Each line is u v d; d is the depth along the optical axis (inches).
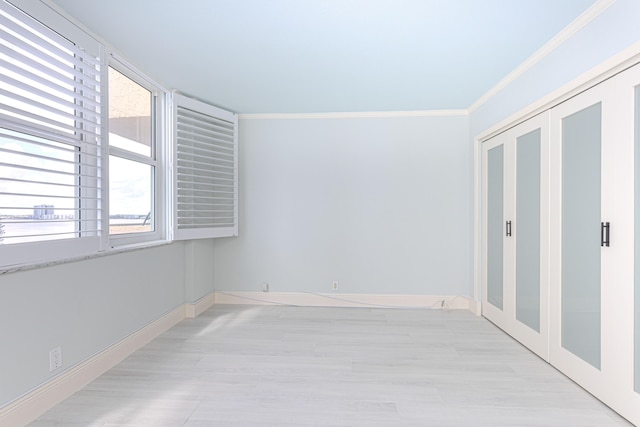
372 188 161.5
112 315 97.3
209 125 145.7
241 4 76.7
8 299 66.2
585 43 81.1
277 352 108.0
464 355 105.8
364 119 161.3
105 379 89.6
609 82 75.1
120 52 100.3
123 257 102.3
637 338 69.1
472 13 79.9
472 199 153.2
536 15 80.5
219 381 89.0
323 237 164.1
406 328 131.1
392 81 122.3
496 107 128.4
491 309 138.1
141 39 93.0
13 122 66.3
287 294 165.5
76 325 83.6
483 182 144.4
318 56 102.6
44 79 71.1
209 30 88.1
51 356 76.1
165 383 87.7
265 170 165.8
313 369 96.1
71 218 82.9
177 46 96.9
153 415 73.7
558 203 94.2
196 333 124.8
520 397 81.4
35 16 71.2
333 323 137.2
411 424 71.1
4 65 63.4
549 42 93.0
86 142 84.0
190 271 144.5
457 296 158.6
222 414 74.2
